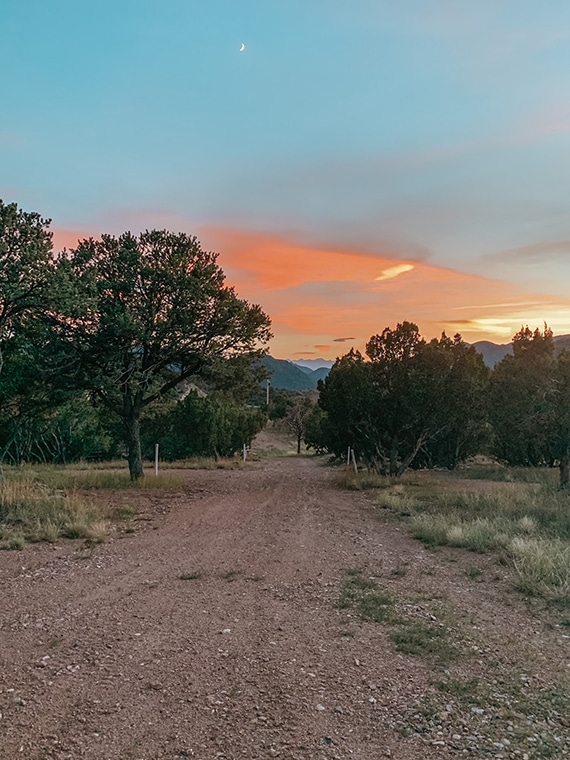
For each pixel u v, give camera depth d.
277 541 10.18
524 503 13.70
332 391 22.41
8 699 4.20
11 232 14.07
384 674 4.73
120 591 7.02
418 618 6.12
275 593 7.01
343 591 7.09
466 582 7.62
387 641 5.48
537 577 7.42
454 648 5.31
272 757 3.53
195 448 35.34
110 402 19.33
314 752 3.58
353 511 13.80
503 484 19.41
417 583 7.54
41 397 18.81
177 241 18.22
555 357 18.53
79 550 9.25
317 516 12.99
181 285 17.53
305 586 7.33
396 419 20.44
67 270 15.24
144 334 17.06
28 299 14.95
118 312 17.06
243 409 41.94
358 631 5.73
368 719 4.00
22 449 30.62
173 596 6.84
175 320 17.91
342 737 3.77
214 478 22.33
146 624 5.86
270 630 5.73
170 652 5.13
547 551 8.40
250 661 4.96
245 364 20.36
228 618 6.08
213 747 3.62
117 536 10.48
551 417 17.92
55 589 7.06
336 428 24.53
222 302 18.64
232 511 13.70
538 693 4.44
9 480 15.79
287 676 4.66
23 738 3.68
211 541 10.14
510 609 6.54
